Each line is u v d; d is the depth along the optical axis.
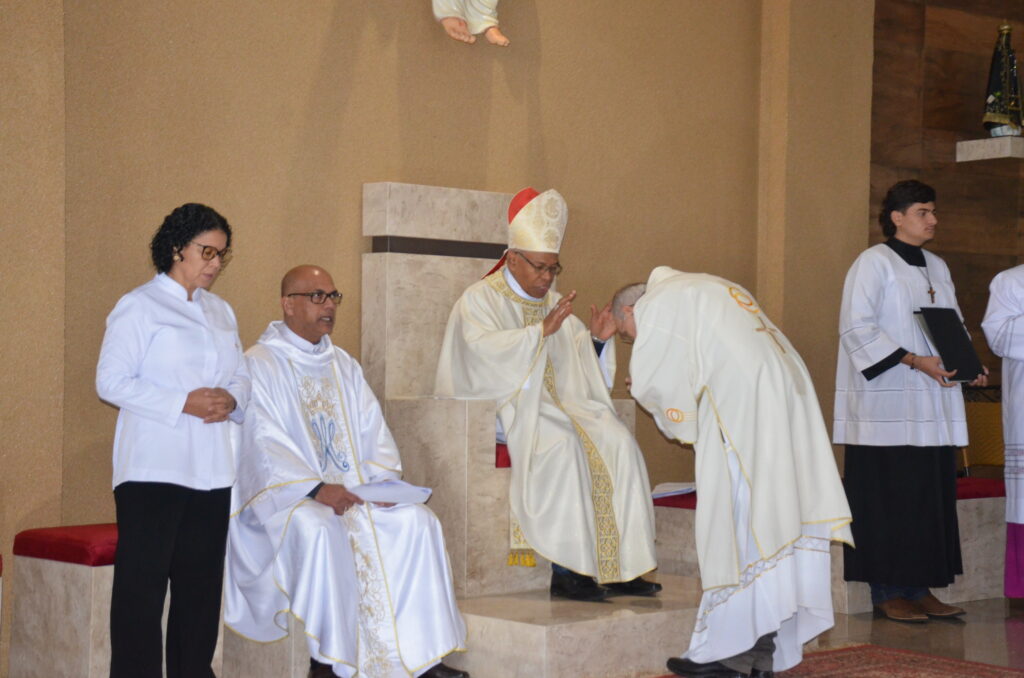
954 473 5.79
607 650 4.36
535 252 5.19
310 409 4.42
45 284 4.30
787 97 6.92
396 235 5.36
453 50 5.76
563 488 4.76
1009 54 7.82
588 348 5.34
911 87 7.78
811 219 7.03
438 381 5.18
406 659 4.15
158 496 3.53
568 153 6.23
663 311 4.43
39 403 4.30
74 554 3.94
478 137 5.87
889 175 7.68
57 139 4.31
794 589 4.23
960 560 5.78
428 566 4.22
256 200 5.13
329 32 5.34
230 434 3.94
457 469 4.85
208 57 4.98
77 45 4.64
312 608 3.98
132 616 3.49
